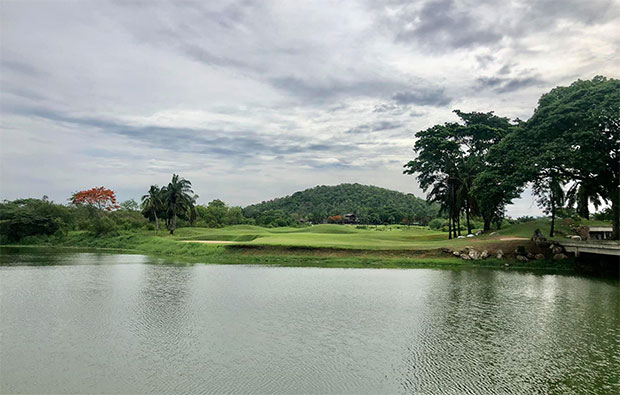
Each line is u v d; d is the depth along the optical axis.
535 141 50.12
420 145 74.19
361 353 18.45
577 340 20.48
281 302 28.28
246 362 17.23
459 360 17.73
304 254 53.72
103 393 14.43
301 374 16.09
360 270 44.44
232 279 38.09
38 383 15.20
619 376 16.16
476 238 61.91
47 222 92.00
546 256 49.31
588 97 45.91
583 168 45.41
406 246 55.44
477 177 55.88
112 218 121.06
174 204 98.44
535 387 15.09
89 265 49.12
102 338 20.16
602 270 45.56
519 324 23.31
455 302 28.83
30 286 34.09
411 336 20.95
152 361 17.28
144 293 31.16
